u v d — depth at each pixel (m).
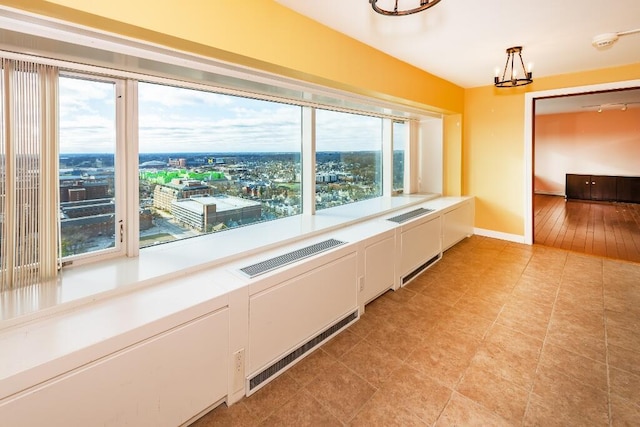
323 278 2.23
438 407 1.70
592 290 3.12
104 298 1.52
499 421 1.60
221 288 1.68
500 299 2.94
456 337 2.34
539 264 3.84
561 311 2.71
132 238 1.97
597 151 8.73
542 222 6.27
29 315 1.31
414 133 5.01
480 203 5.04
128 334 1.29
